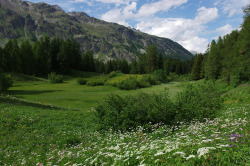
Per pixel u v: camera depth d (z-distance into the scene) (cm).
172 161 367
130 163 407
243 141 421
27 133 1138
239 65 3562
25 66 8325
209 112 1095
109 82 6025
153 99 1270
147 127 1050
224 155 359
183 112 1173
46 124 1373
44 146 934
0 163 702
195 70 8469
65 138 1005
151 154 442
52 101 3288
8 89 4638
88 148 688
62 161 576
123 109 1227
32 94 4153
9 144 952
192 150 398
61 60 9725
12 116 1420
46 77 8675
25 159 710
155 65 10619
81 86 6178
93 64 13038
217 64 5266
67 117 1645
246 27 3052
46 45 9875
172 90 4550
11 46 7869
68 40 11338
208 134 621
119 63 14300
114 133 1043
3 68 7412
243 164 321
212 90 1655
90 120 1562
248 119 757
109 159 481
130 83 5378
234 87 3450
